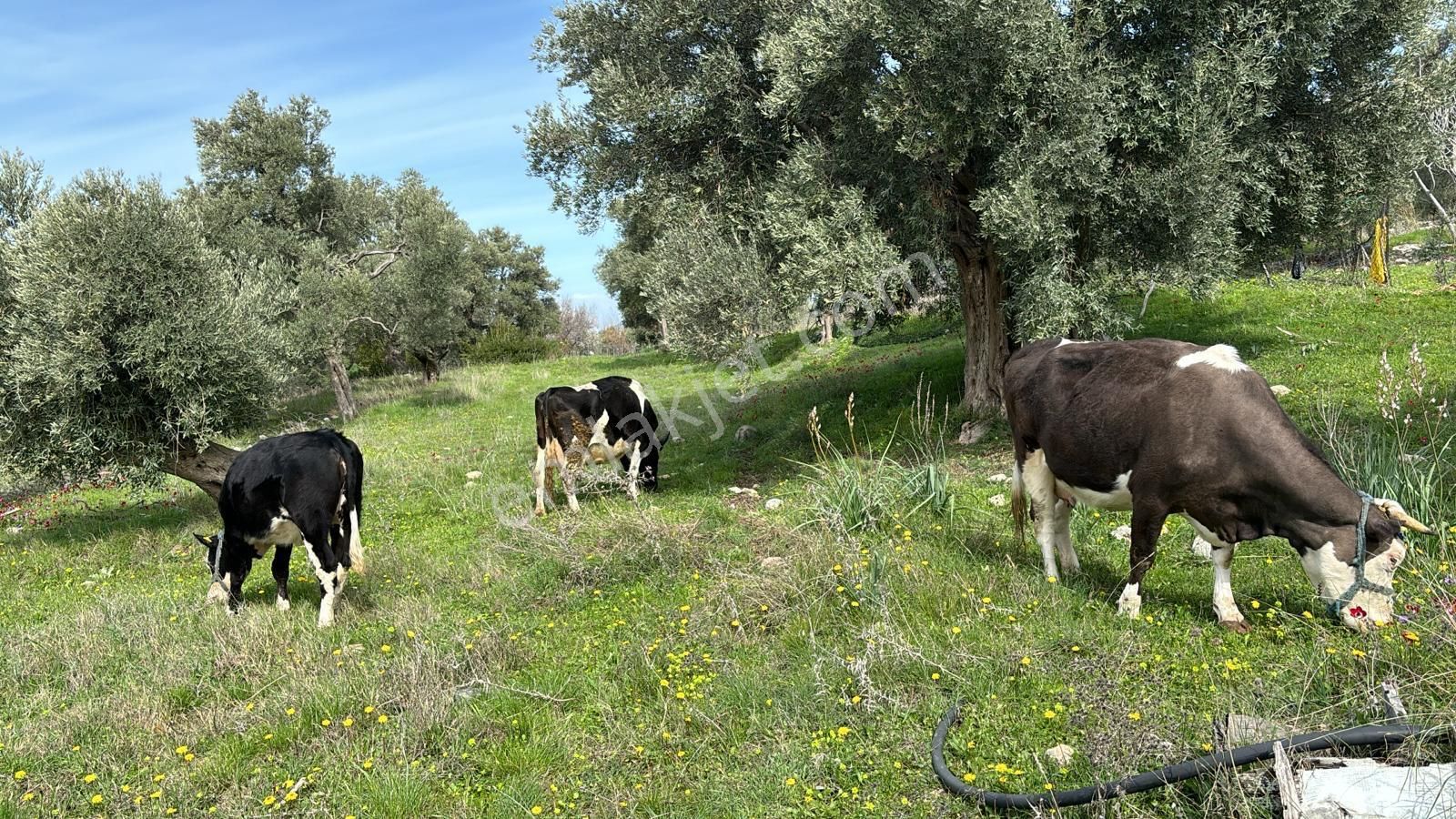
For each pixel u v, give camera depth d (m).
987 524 8.36
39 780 4.96
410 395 26.47
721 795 4.41
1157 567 6.92
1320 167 12.05
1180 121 9.95
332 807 4.61
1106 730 4.40
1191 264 10.37
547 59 13.39
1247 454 5.44
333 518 7.50
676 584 7.50
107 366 11.46
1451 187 20.91
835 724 4.93
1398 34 11.02
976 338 13.19
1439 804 3.17
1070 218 10.86
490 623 6.95
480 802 4.59
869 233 10.68
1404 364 12.09
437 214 27.23
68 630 7.39
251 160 27.06
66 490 14.39
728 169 12.59
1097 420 6.12
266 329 13.34
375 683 5.81
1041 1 9.47
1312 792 3.37
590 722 5.34
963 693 5.05
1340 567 5.30
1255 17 10.26
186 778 4.91
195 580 9.21
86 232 11.48
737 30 12.29
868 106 10.27
